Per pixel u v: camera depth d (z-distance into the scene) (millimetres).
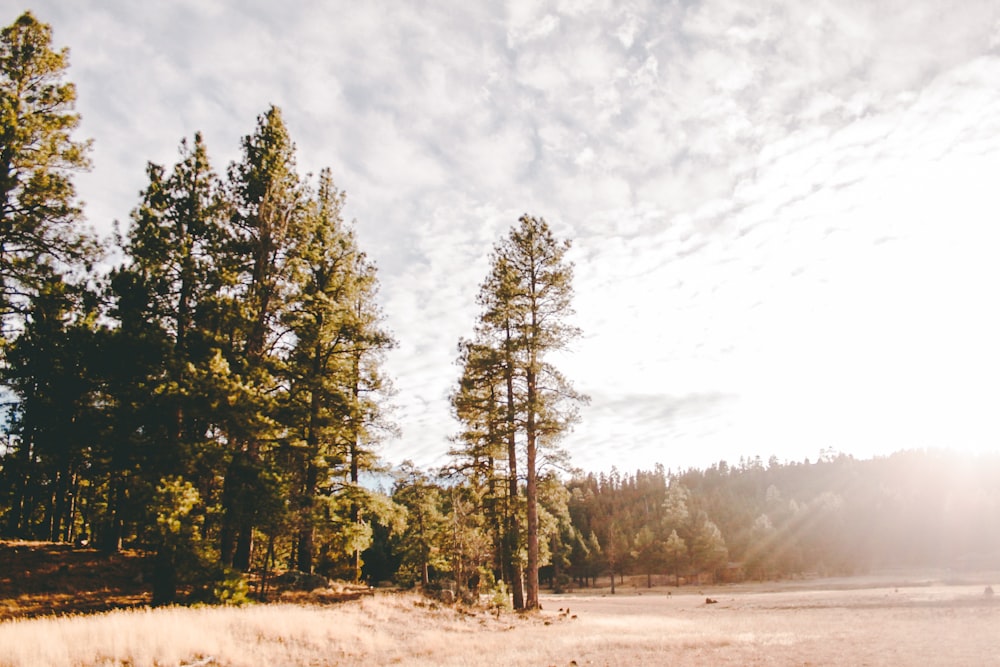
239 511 16078
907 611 22641
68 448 14656
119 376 15008
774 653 11930
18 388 15672
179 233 17672
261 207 19828
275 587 19672
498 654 12734
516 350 24594
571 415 23859
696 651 12625
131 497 14367
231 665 10836
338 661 12070
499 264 26406
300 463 20312
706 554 95125
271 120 20969
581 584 104250
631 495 153125
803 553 111375
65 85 17641
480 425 26688
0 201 15922
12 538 20672
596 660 11688
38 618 12383
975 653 11102
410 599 20875
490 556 32406
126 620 11539
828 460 192625
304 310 20547
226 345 17438
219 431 16984
